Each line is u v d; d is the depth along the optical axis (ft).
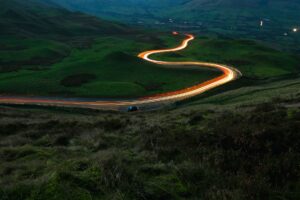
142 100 349.41
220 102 225.56
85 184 19.57
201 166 26.04
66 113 250.98
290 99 107.34
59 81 414.82
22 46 638.12
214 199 20.25
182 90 390.01
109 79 435.12
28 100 343.26
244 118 47.80
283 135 30.86
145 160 29.27
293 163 24.85
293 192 21.38
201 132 37.81
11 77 426.10
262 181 22.07
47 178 20.07
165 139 39.27
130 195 19.62
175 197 20.42
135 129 63.10
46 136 58.90
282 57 617.62
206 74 464.65
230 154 28.50
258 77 460.14
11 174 27.63
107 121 78.95
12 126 84.33
